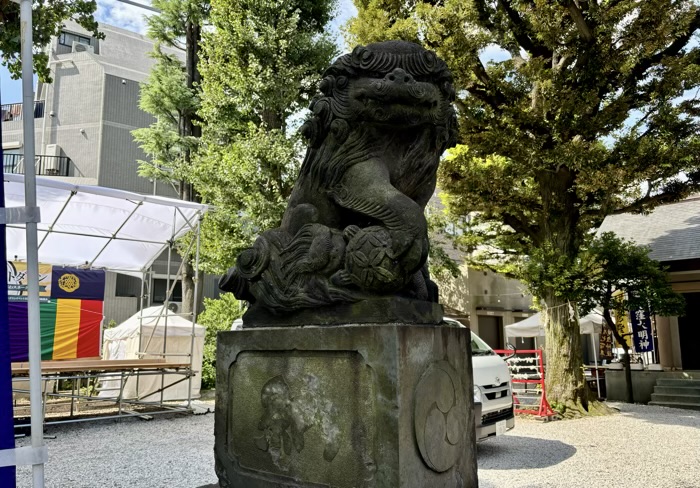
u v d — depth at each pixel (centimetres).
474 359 652
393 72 218
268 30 1027
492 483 495
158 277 1777
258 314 252
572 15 802
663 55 899
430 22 842
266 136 1013
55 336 904
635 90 902
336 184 236
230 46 1063
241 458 242
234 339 250
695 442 704
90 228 936
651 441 711
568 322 959
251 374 243
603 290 1148
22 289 827
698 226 1407
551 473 536
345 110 229
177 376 1068
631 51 828
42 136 1797
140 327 1028
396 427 192
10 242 910
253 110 1091
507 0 905
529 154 843
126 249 1021
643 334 1348
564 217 959
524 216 1048
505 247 1166
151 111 1466
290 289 236
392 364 195
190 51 1453
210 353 1197
